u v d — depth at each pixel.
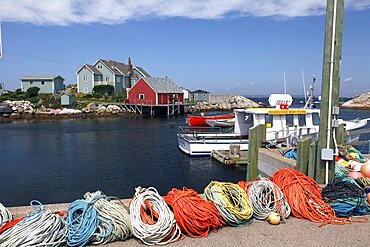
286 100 14.49
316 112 13.73
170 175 13.45
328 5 4.62
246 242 3.20
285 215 3.71
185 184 12.23
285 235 3.35
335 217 3.73
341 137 7.08
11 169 14.59
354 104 76.06
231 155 14.91
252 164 7.62
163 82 53.75
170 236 3.21
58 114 43.78
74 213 3.20
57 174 13.76
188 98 71.88
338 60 4.67
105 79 60.28
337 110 4.71
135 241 3.18
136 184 12.34
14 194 11.14
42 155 17.91
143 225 3.10
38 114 42.97
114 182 12.60
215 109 64.06
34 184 12.30
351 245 3.14
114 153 18.38
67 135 26.50
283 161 6.82
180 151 18.56
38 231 2.78
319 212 3.76
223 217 3.47
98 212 3.20
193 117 24.94
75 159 16.78
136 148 20.03
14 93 52.03
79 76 58.97
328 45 4.66
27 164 15.62
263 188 3.82
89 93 58.44
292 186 3.96
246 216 3.53
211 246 3.11
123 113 48.66
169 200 3.50
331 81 4.69
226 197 3.64
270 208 3.71
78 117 44.75
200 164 14.98
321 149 4.83
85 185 12.21
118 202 3.48
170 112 51.88
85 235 2.99
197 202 3.49
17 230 2.77
